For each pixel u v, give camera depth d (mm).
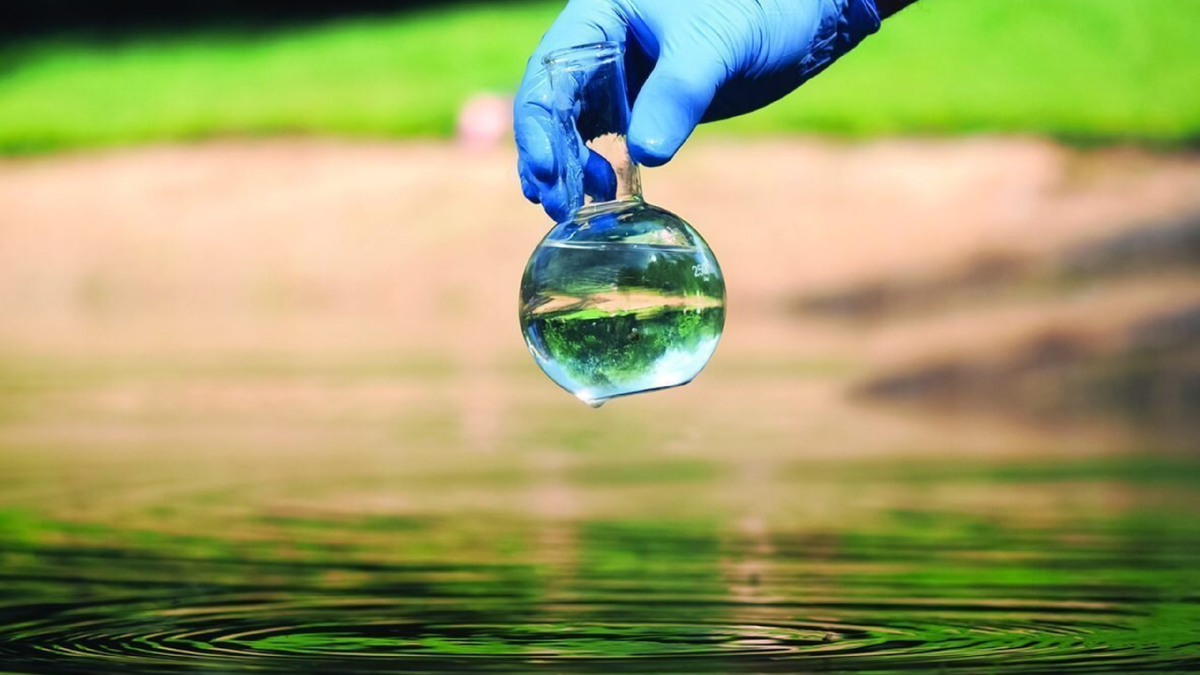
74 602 3389
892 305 13398
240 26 28422
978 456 6121
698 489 5262
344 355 10898
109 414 7715
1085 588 3521
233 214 17531
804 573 3717
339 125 20984
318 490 5285
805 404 8047
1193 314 8453
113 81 24906
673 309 2523
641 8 3074
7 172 19875
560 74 2637
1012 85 21062
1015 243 13812
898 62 21797
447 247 16312
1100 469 5715
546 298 2539
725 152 17719
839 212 15711
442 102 21922
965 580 3615
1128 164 16469
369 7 28844
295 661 2812
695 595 3441
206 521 4609
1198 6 22438
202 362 10422
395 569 3789
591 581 3615
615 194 2656
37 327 13297
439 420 7422
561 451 6332
